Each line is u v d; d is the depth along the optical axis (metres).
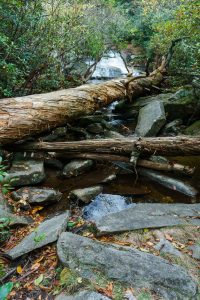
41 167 3.86
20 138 3.95
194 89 6.00
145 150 4.09
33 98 4.29
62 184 3.87
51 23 6.34
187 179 4.10
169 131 5.66
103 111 7.02
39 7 6.11
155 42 8.83
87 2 9.09
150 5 11.43
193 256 2.40
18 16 5.48
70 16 7.32
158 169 4.15
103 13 10.21
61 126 5.02
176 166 4.07
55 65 6.81
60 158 4.33
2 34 4.90
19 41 5.51
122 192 3.76
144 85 7.23
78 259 2.23
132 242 2.55
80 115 5.00
